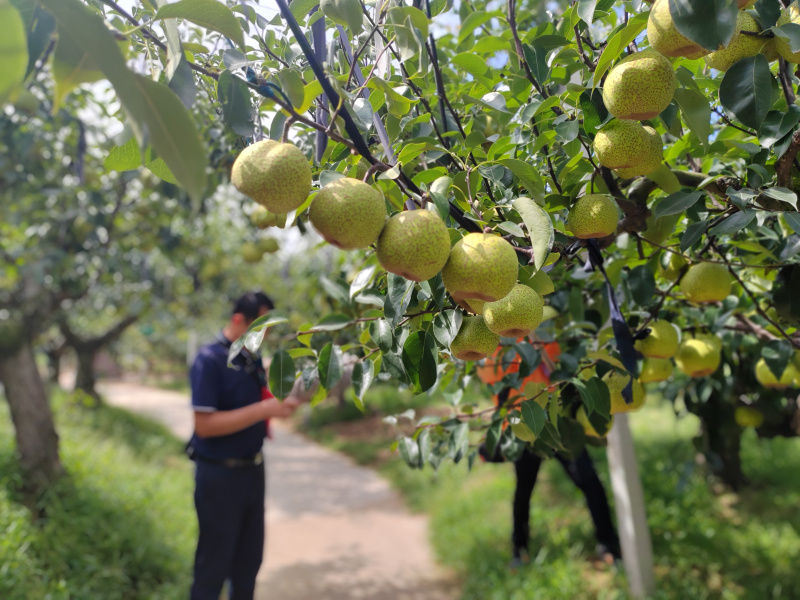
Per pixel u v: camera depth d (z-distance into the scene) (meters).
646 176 1.52
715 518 4.58
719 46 0.93
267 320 1.50
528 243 1.25
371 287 1.64
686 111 1.21
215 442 2.95
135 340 27.20
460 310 1.23
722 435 3.02
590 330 2.20
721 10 0.91
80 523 4.27
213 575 2.89
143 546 4.26
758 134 1.14
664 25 1.03
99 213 5.61
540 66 1.58
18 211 5.56
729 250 1.97
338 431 11.67
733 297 2.05
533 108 1.46
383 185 1.12
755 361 2.65
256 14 1.44
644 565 3.43
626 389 1.63
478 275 0.97
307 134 1.77
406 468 7.69
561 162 1.57
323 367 1.49
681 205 1.31
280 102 0.98
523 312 1.10
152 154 1.12
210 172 2.74
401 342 1.37
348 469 8.68
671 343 1.71
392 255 0.95
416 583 4.38
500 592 3.72
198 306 13.64
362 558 4.94
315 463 9.24
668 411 8.77
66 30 0.67
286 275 12.28
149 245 6.64
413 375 1.27
